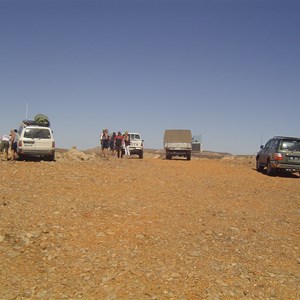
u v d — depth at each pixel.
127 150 26.98
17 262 5.37
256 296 4.79
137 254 5.92
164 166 18.95
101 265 5.41
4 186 10.37
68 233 6.62
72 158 21.48
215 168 19.72
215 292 4.80
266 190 13.29
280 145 17.72
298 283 5.26
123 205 9.02
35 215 7.52
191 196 11.03
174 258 5.86
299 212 9.88
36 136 19.16
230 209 9.66
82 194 9.98
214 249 6.42
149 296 4.58
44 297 4.45
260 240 7.14
